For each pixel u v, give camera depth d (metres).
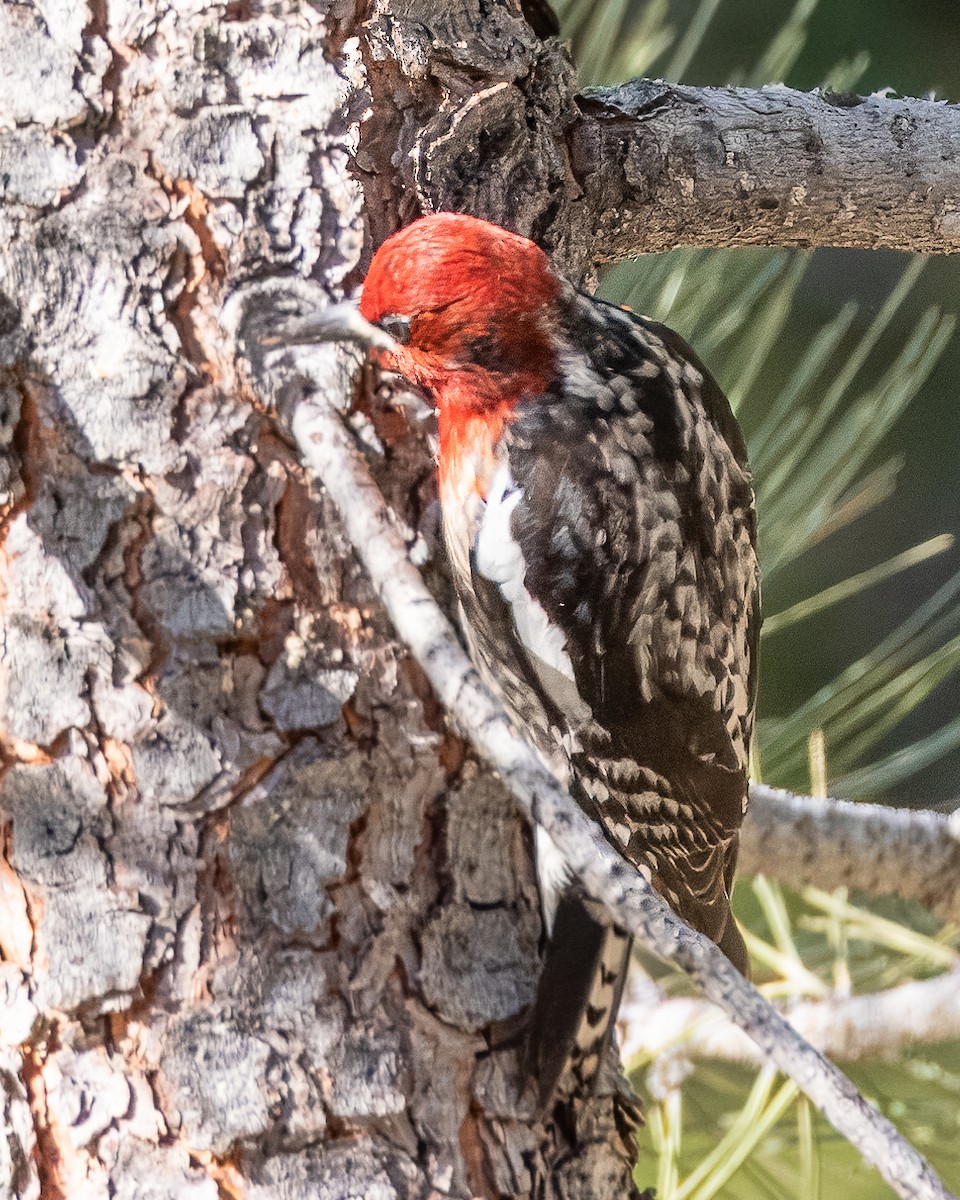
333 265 4.09
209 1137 3.94
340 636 4.09
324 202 4.07
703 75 10.19
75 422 3.93
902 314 10.65
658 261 5.55
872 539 10.93
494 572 4.59
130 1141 3.95
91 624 3.94
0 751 3.98
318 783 4.07
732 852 5.20
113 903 3.96
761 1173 5.61
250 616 4.01
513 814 4.33
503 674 4.89
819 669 10.20
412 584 3.40
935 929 6.27
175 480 3.96
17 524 3.95
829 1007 5.61
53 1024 3.96
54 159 3.90
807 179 4.76
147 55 3.92
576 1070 4.45
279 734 4.04
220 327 3.98
